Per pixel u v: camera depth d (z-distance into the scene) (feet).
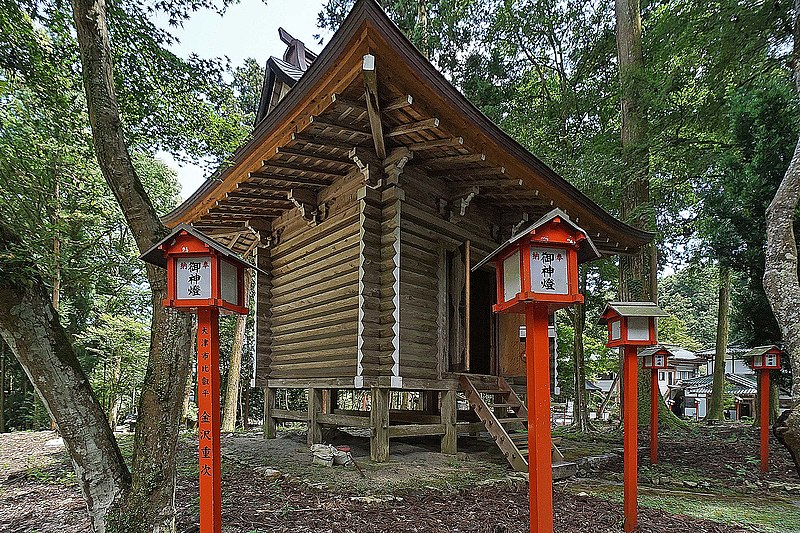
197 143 19.25
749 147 29.45
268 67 30.60
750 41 26.58
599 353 62.54
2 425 47.93
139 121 17.85
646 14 43.16
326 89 15.53
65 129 18.99
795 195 18.97
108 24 15.07
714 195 33.45
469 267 22.41
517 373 25.12
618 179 35.32
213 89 18.19
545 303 9.00
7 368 50.93
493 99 48.16
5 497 15.17
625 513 11.73
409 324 20.17
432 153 19.29
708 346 114.42
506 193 22.94
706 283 126.93
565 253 9.07
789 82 27.71
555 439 25.98
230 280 9.64
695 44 31.24
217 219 26.68
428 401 26.53
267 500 13.65
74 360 9.66
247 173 20.34
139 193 10.59
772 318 30.32
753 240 30.30
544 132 47.01
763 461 20.63
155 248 9.02
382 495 14.17
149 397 9.68
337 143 18.65
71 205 37.63
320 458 18.93
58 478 17.98
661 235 41.19
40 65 15.38
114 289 51.96
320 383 21.95
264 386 26.08
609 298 49.44
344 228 21.27
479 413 20.25
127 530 9.04
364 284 19.57
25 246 9.47
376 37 13.29
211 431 9.15
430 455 20.88
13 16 14.26
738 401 67.92
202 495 9.04
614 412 63.62
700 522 12.61
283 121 17.47
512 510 12.97
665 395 75.82
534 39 48.88
